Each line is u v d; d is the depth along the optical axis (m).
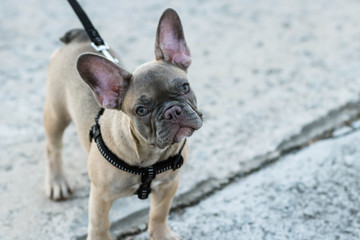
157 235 1.20
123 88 1.06
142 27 2.09
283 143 1.43
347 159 1.37
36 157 1.43
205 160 1.40
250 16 2.19
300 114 1.52
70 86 1.22
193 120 1.03
